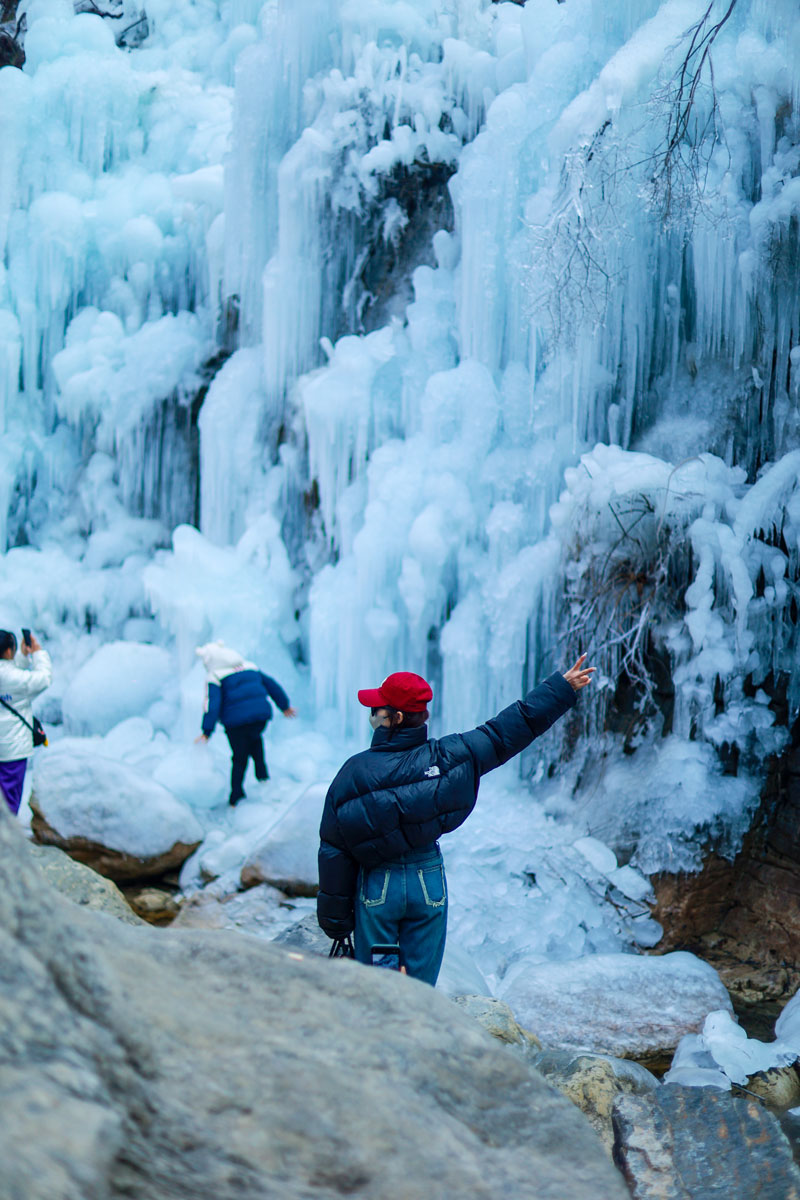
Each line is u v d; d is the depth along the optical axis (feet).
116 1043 3.36
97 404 32.89
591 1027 15.07
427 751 8.96
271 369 29.40
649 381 22.94
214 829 22.08
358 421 26.43
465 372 24.86
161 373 32.37
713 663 18.70
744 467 21.18
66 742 26.02
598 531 20.84
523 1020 15.28
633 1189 7.27
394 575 24.99
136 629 31.17
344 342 27.14
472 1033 4.40
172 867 21.15
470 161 24.70
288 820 20.07
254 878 19.70
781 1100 12.59
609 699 21.79
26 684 18.45
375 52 28.27
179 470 32.91
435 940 9.11
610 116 19.11
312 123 29.35
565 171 19.71
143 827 20.93
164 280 35.04
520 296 24.27
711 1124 8.16
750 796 18.85
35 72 38.17
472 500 24.54
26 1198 2.39
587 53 22.99
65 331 35.14
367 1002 4.42
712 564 18.97
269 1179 3.13
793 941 17.62
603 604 20.94
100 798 21.17
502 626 22.77
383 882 9.02
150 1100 3.23
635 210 20.71
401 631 24.95
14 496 33.68
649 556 20.52
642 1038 14.90
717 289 20.74
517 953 17.81
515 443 24.67
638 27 21.61
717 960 18.08
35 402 34.65
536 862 19.83
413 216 28.63
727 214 18.83
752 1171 7.36
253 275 30.42
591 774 21.52
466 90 27.81
